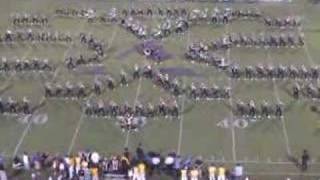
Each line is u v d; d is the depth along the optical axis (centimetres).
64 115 6744
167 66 7650
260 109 6712
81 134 6431
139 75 7419
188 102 6912
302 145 6203
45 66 7631
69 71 7581
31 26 8800
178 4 9450
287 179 5584
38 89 7231
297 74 7325
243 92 7081
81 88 7044
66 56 7906
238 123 6556
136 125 6512
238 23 8819
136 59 7844
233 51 8006
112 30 8638
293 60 7762
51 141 6338
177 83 7094
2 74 7569
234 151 6147
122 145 6241
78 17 9075
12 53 8044
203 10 9144
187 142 6281
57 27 8744
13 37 8394
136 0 9625
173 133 6425
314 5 9456
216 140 6309
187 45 8162
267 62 7712
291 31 8531
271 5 9456
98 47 7994
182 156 6034
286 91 7075
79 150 6169
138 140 6316
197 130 6469
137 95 7031
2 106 6819
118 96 7025
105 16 8994
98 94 7062
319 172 5819
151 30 8512
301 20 8888
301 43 8162
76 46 8169
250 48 8081
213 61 7694
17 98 7044
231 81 7306
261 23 8806
